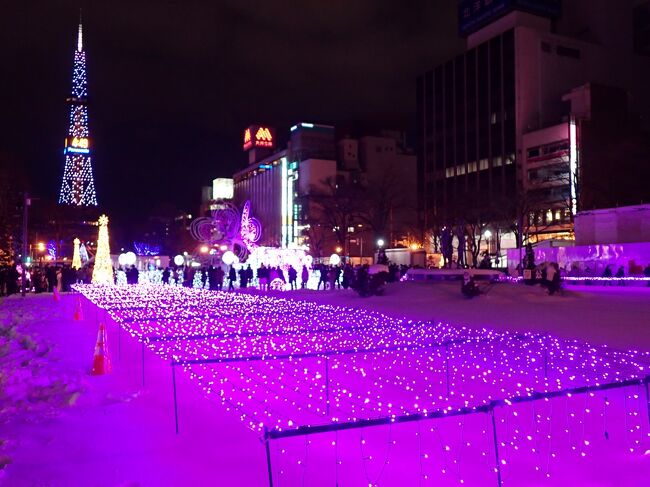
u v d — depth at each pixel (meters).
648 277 33.09
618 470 5.17
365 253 97.88
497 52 89.12
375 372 9.68
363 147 120.44
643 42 94.12
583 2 95.94
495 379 9.08
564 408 7.24
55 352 12.52
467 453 5.64
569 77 88.00
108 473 5.30
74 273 40.69
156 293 31.61
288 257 42.50
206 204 157.88
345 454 5.66
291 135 129.25
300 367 10.18
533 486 4.84
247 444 6.04
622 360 10.56
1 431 6.62
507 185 81.56
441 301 25.09
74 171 128.12
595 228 40.41
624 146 61.56
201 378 9.10
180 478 5.16
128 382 9.27
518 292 26.42
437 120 100.88
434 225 71.00
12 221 47.34
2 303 27.38
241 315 19.23
